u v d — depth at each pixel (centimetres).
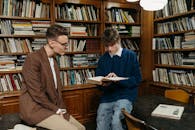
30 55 180
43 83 182
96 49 387
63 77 357
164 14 378
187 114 175
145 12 409
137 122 146
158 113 174
